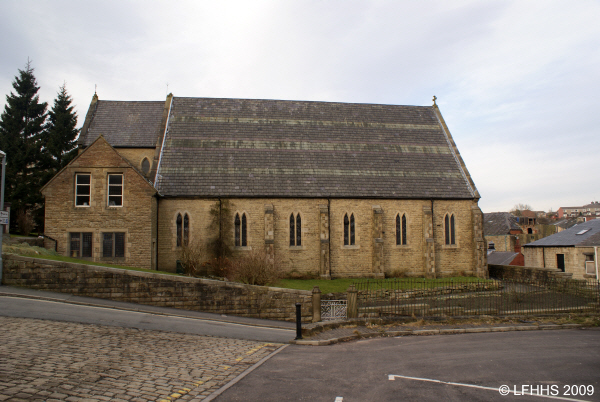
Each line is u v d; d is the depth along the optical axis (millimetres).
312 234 33938
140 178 28859
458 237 36344
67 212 28109
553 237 47875
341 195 34344
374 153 38406
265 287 20672
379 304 23781
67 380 9266
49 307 16734
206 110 39250
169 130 36812
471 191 36938
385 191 35406
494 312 20984
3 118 47531
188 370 10992
